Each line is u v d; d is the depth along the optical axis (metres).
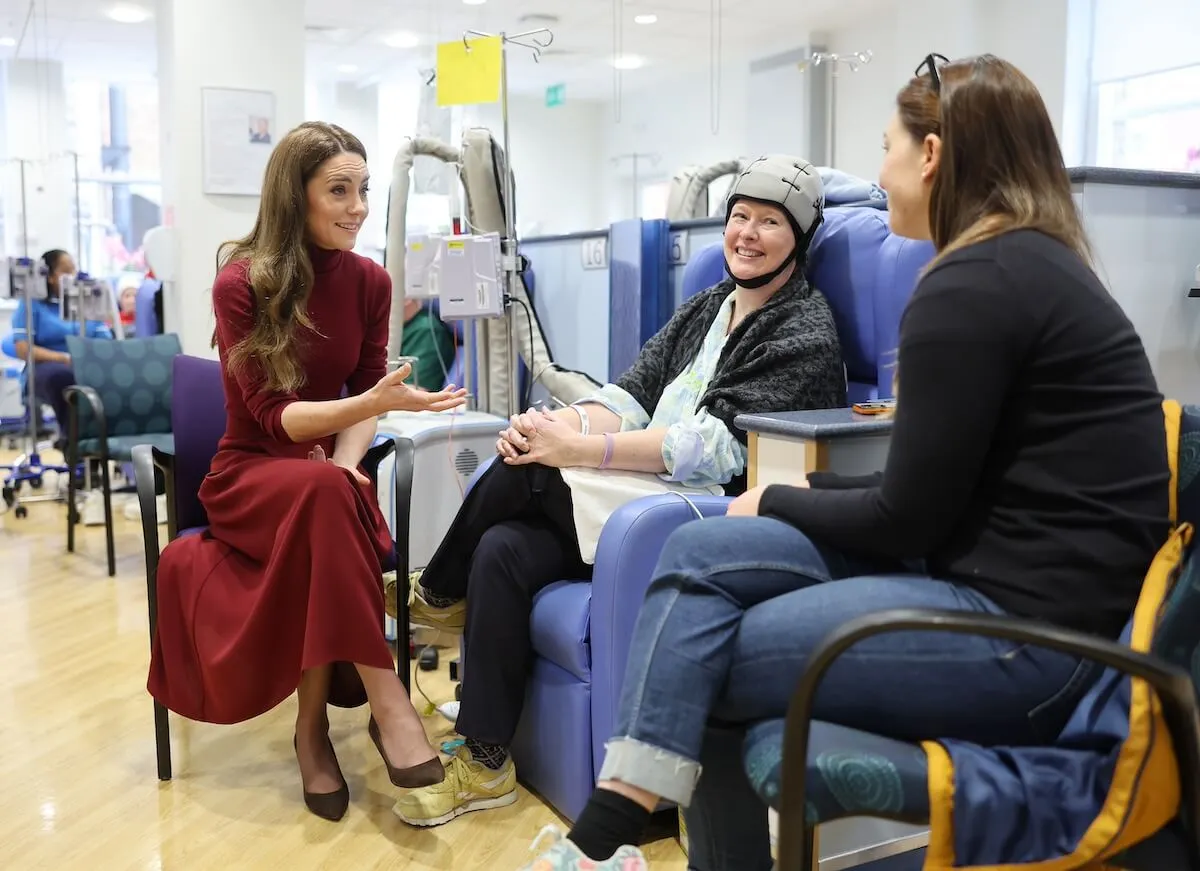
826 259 2.17
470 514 2.08
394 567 2.29
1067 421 1.15
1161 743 0.98
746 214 2.10
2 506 5.11
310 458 2.17
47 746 2.32
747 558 1.27
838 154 8.08
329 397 2.21
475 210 3.22
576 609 1.92
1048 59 6.21
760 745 1.16
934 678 1.14
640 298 3.12
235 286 2.07
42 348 5.63
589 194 11.02
